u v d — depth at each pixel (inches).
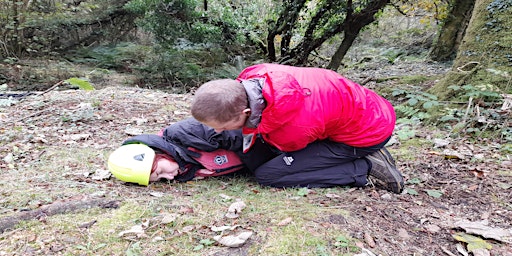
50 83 287.3
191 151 95.1
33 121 144.9
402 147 130.0
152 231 68.6
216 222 72.3
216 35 315.0
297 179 92.7
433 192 92.1
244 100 74.7
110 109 163.6
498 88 147.4
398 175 95.0
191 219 72.9
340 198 86.7
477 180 100.9
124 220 71.7
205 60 343.0
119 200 80.0
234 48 352.5
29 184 88.0
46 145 119.2
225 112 72.6
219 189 90.9
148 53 355.9
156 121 152.3
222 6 323.6
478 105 145.6
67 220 70.9
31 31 365.1
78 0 400.8
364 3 299.1
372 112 90.1
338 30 321.4
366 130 89.6
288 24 329.4
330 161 93.2
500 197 90.7
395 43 523.5
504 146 124.6
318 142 93.7
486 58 162.6
